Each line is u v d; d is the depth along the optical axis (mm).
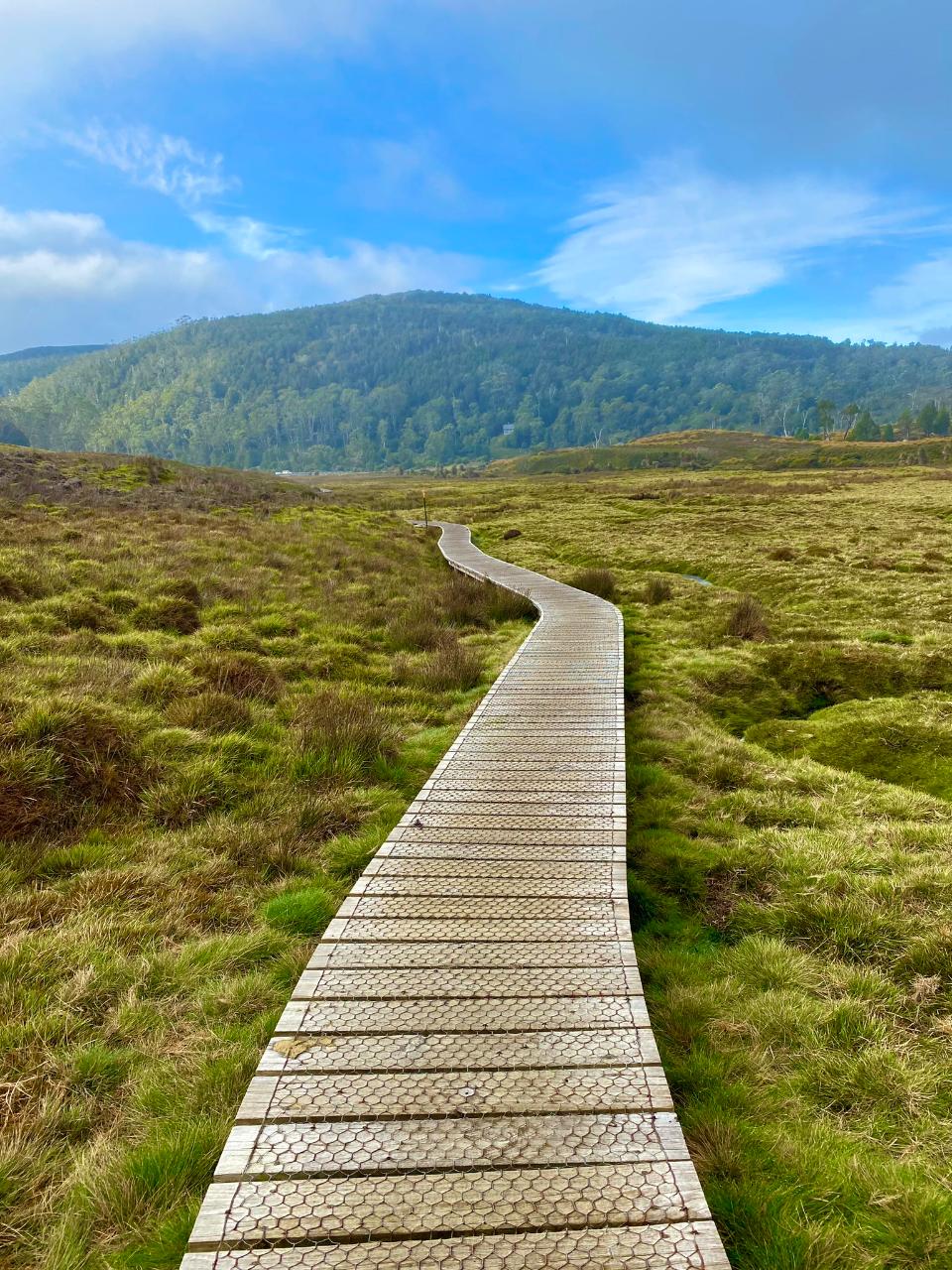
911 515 39250
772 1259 2666
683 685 11578
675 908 5434
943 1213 2828
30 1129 3186
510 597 18109
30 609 11883
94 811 6195
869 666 12039
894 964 4508
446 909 4512
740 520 40094
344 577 19781
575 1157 2662
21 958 4293
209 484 45656
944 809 6898
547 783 6613
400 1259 2283
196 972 4371
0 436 183000
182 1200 2865
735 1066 3711
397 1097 2949
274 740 8070
